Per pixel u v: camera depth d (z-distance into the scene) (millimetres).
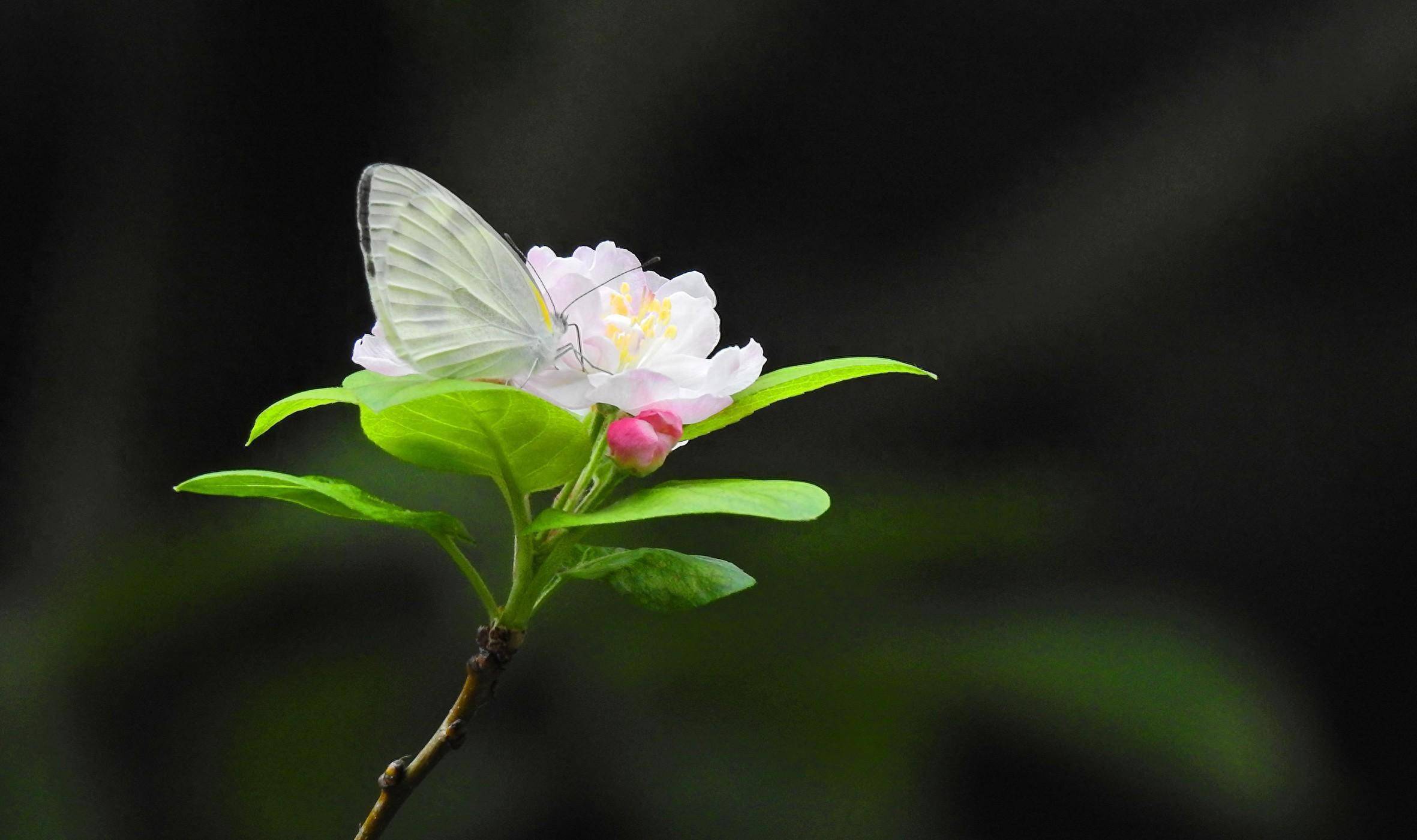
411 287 1282
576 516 1279
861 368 1301
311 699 2035
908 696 1994
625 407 1292
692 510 1275
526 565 1298
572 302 1299
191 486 1291
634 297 1308
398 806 1298
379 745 2016
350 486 1301
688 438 1310
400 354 1282
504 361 1289
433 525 1295
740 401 1309
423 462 1297
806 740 1967
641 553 1303
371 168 1277
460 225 1285
